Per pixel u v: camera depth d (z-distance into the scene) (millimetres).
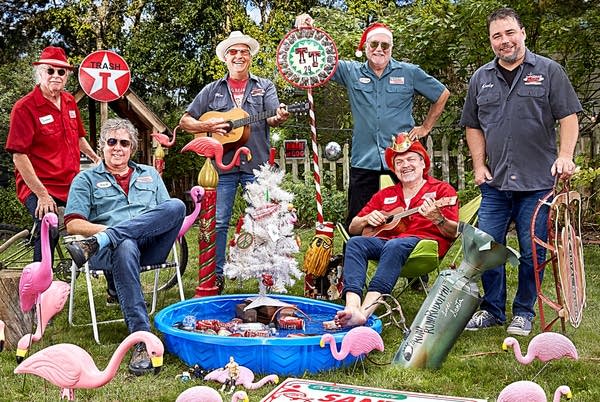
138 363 3678
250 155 5465
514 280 6352
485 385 3459
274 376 3355
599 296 5539
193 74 17109
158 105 17156
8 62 19547
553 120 4535
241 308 4477
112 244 3893
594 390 3328
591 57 9844
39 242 4824
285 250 4480
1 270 4320
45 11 19391
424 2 10984
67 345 2879
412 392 3244
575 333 4418
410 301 5539
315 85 5625
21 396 3289
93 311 4320
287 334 4070
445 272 3818
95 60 6539
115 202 4562
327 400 3113
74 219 4402
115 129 4574
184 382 3504
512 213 4691
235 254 4484
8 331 4070
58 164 5047
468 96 4820
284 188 11000
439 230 4730
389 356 3996
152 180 4742
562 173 4148
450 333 3689
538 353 3355
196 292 5410
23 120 4836
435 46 10188
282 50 5660
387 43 5480
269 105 5898
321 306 4711
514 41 4426
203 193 5027
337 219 10961
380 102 5562
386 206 4938
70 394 2932
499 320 4734
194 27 17578
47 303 3461
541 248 4473
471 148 4867
